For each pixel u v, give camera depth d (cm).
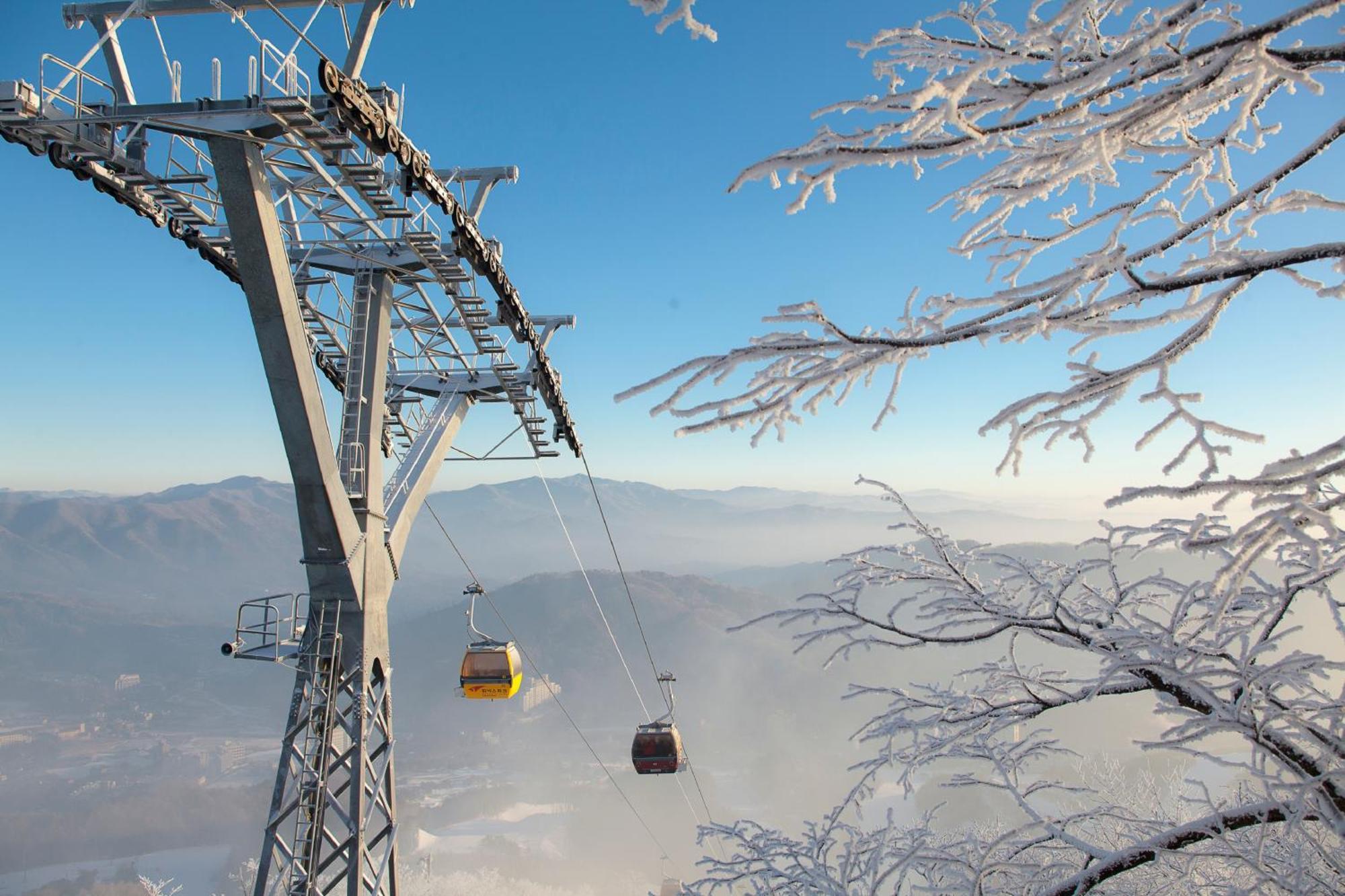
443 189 999
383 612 1181
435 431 1630
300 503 1050
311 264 1258
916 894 493
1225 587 297
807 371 294
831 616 511
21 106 820
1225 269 266
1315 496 256
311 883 1011
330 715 1064
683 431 302
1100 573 480
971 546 508
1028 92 253
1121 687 468
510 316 1335
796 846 566
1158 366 282
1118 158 366
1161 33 230
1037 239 373
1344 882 431
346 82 773
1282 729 396
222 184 889
